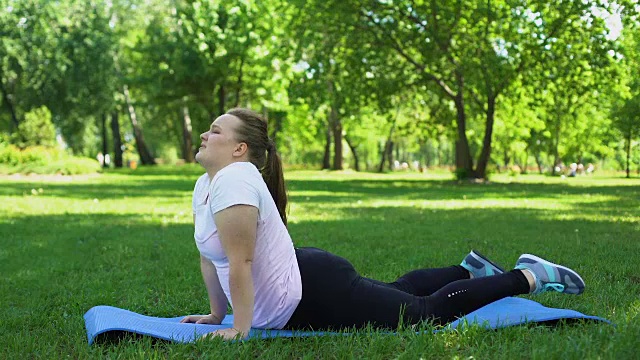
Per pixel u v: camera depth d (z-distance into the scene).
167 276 6.15
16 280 6.03
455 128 32.25
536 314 3.60
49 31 41.62
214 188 3.24
